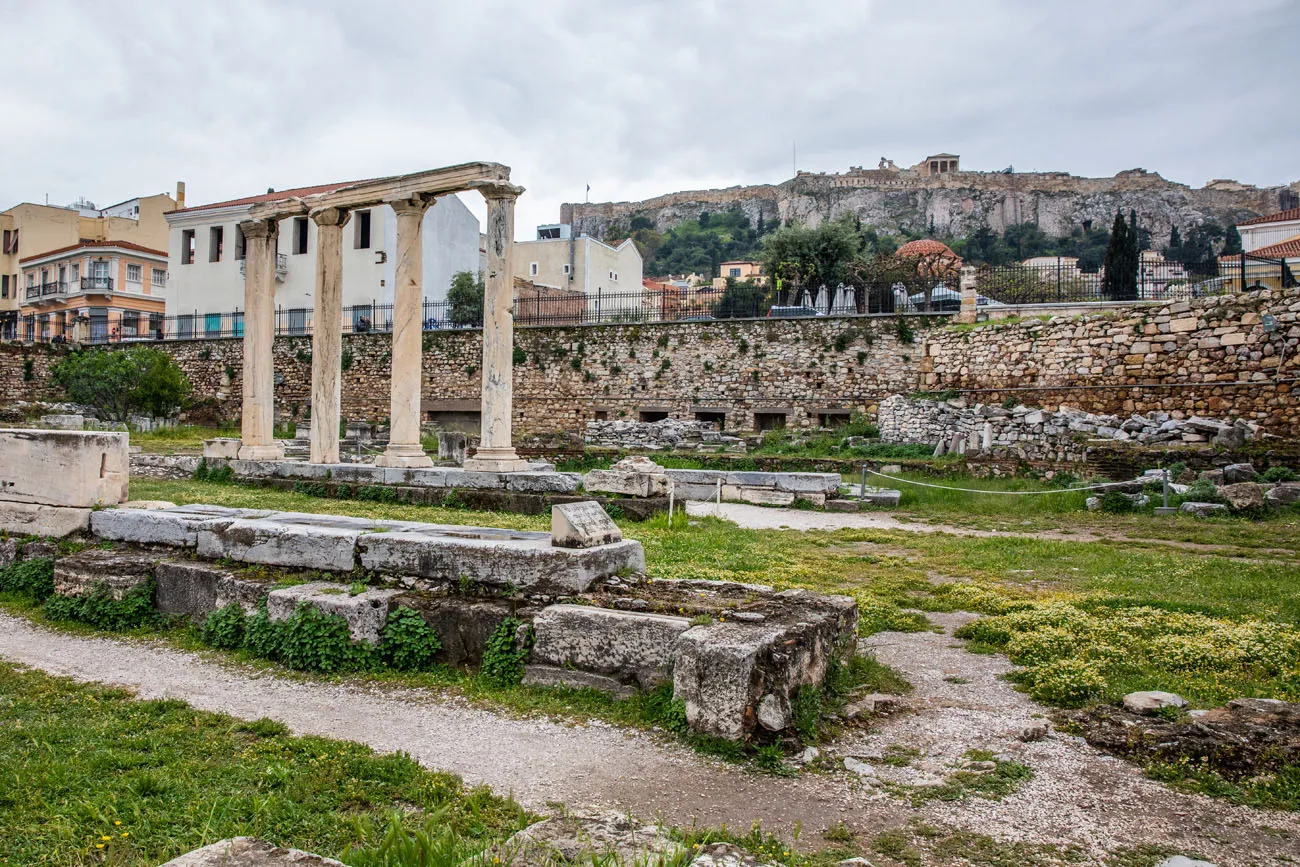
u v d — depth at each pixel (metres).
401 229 16.98
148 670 6.90
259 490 16.75
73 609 8.38
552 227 67.44
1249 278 27.69
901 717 5.79
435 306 43.09
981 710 5.92
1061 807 4.47
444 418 36.44
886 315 29.23
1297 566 10.58
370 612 6.92
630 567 7.49
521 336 34.69
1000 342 25.78
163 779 4.69
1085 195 137.62
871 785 4.74
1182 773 4.82
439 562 7.29
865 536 13.71
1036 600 8.90
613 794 4.61
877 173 143.88
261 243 19.09
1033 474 19.67
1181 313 21.98
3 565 9.55
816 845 4.04
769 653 5.37
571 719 5.72
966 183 140.12
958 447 22.42
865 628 8.01
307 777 4.74
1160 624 7.71
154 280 55.69
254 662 7.04
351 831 4.12
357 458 24.08
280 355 38.94
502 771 4.92
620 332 33.06
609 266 61.56
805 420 30.20
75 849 3.96
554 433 26.73
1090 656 6.82
